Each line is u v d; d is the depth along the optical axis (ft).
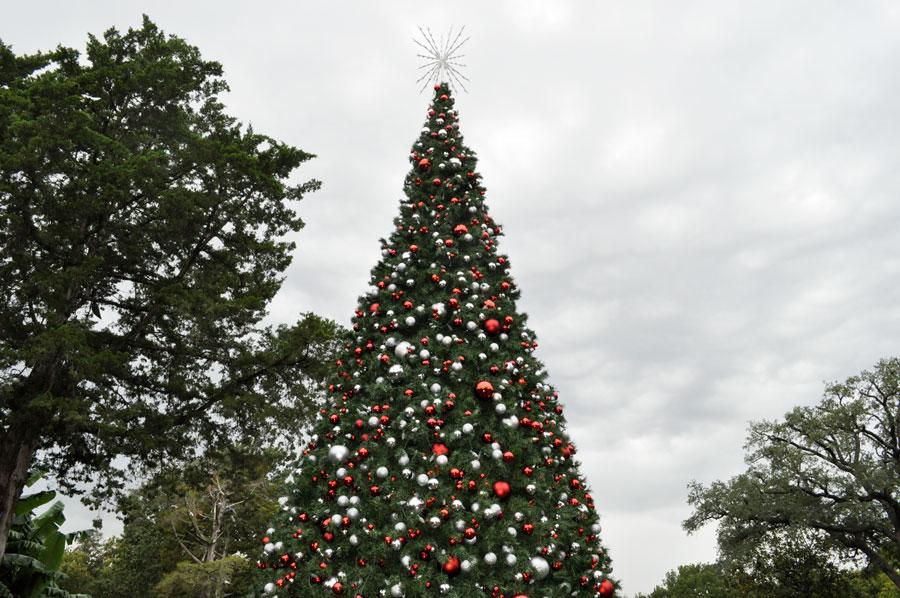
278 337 53.11
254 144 54.29
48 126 43.14
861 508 85.10
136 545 106.52
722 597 163.73
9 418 41.65
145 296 52.13
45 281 41.83
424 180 34.86
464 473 22.90
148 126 55.42
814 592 99.55
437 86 38.73
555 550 22.72
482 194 34.40
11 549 49.67
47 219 45.91
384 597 21.09
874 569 95.55
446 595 20.43
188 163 50.39
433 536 22.02
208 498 109.70
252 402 48.24
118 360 42.60
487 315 27.76
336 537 23.26
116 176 45.42
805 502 90.27
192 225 49.75
